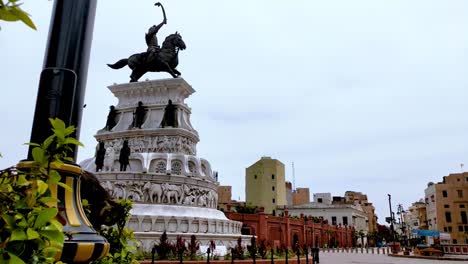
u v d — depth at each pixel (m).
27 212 2.27
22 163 3.41
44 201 2.38
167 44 37.84
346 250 72.88
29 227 2.18
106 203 5.81
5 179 2.51
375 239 119.38
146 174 29.36
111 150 32.78
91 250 3.62
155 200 28.98
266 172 106.94
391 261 41.47
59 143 2.75
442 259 45.16
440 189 93.94
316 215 105.50
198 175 31.70
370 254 59.03
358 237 101.50
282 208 104.75
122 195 28.80
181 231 27.50
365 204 142.88
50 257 2.33
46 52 4.01
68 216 3.63
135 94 36.69
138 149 33.00
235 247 26.50
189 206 29.75
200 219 28.58
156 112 34.97
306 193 133.00
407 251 55.72
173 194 29.42
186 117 36.50
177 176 30.14
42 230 2.23
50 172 2.68
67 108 3.83
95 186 5.75
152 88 35.81
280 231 56.88
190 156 32.34
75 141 2.79
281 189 108.94
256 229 50.69
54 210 2.27
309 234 70.00
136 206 28.09
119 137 34.25
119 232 5.97
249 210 57.41
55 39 3.96
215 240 28.41
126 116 35.94
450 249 62.44
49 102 3.77
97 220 5.72
